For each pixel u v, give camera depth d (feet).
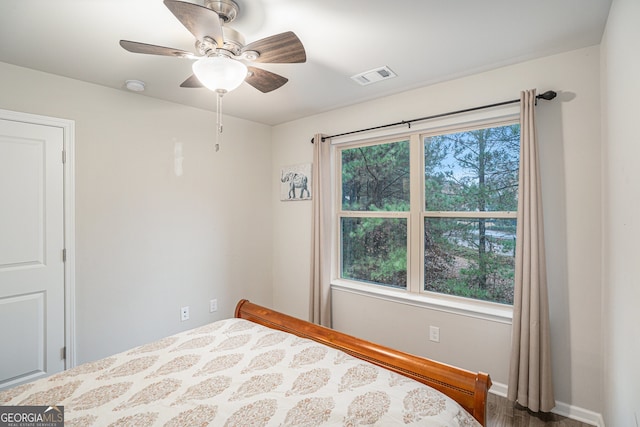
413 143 9.35
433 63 7.29
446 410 3.91
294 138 12.11
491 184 8.20
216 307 11.02
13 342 7.25
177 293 10.02
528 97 6.88
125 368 5.03
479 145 8.38
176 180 9.97
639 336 3.79
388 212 10.05
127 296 8.96
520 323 6.98
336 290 10.89
